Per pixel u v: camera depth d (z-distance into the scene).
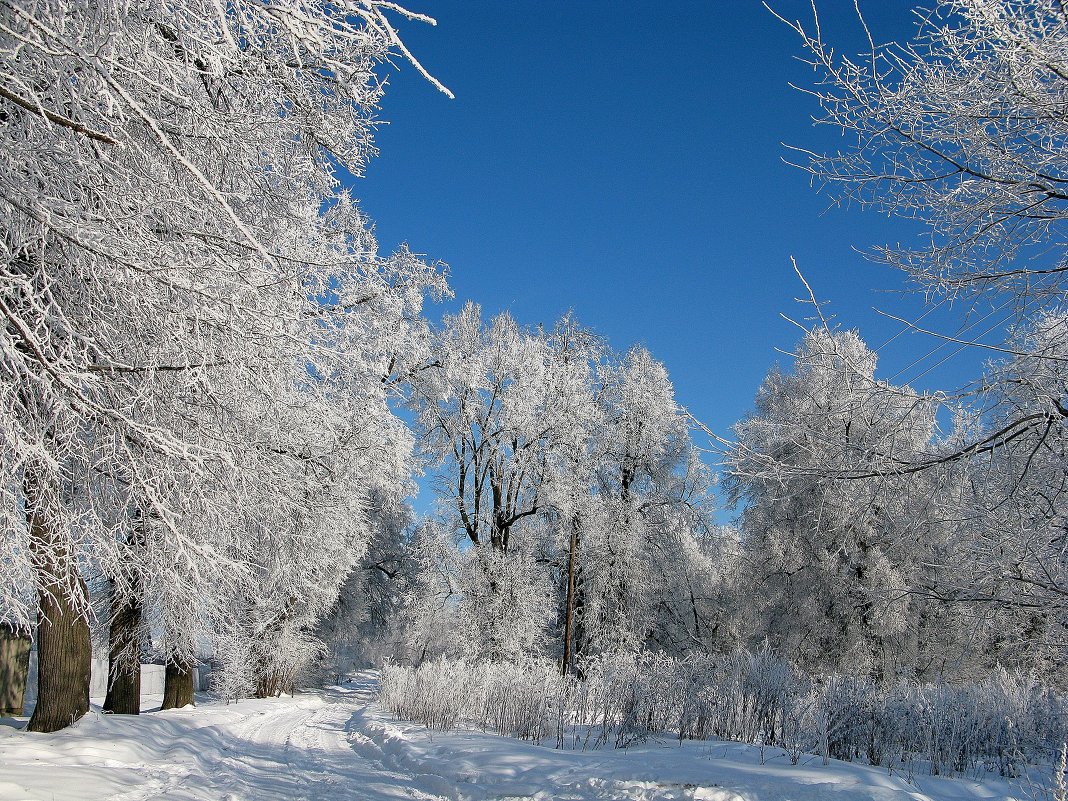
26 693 18.59
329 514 11.86
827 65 5.33
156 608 8.29
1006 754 8.60
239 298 5.30
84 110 4.47
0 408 4.48
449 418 26.73
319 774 8.86
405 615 27.58
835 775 7.09
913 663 18.02
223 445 6.25
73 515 5.54
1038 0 4.74
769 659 11.52
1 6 3.93
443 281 18.28
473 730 13.00
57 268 5.44
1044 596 5.45
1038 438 5.14
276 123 6.67
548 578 26.72
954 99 5.18
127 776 7.48
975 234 5.38
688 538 28.02
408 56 3.83
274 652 23.14
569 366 28.44
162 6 4.48
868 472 5.48
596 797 6.91
